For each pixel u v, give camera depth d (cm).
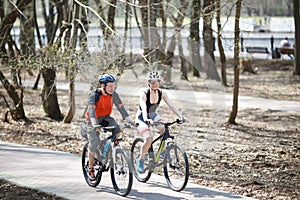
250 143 1642
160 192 1046
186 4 2011
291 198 1041
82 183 1111
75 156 1379
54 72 2047
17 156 1368
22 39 2194
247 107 2447
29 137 1680
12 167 1246
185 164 1032
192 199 995
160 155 1083
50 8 2939
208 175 1227
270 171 1282
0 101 2386
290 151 1526
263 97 2797
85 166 1109
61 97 2647
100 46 1606
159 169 1221
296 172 1273
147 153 1091
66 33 1838
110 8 1984
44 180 1131
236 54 1925
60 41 1839
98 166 1073
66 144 1577
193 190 1061
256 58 4772
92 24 1914
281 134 1812
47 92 2053
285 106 2481
